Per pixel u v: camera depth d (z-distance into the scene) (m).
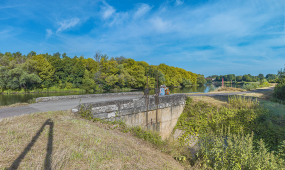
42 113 6.73
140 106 10.38
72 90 49.94
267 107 12.71
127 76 55.44
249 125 10.91
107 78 51.84
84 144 4.29
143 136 6.96
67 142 4.21
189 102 14.74
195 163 5.66
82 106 7.64
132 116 9.84
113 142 4.98
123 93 16.80
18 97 31.06
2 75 40.59
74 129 5.31
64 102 10.81
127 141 5.55
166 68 82.31
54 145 3.93
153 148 5.98
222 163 5.13
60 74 51.75
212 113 12.98
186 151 6.70
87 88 49.44
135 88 62.72
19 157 3.19
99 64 63.03
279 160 5.09
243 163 4.81
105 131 6.01
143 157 4.50
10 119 5.63
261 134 9.64
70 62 54.25
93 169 3.22
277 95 16.25
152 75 67.12
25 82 41.69
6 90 41.53
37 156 3.33
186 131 12.23
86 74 52.66
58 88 50.31
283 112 11.56
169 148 6.35
